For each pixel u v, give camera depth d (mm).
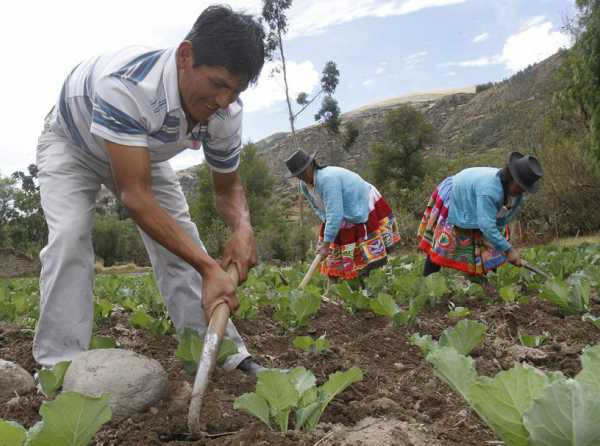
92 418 1719
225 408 2420
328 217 5633
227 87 2346
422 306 4719
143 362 2467
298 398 2076
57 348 2709
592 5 14883
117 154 2352
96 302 4773
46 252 2684
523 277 5875
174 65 2400
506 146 22297
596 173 16188
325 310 4863
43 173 2779
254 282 6535
